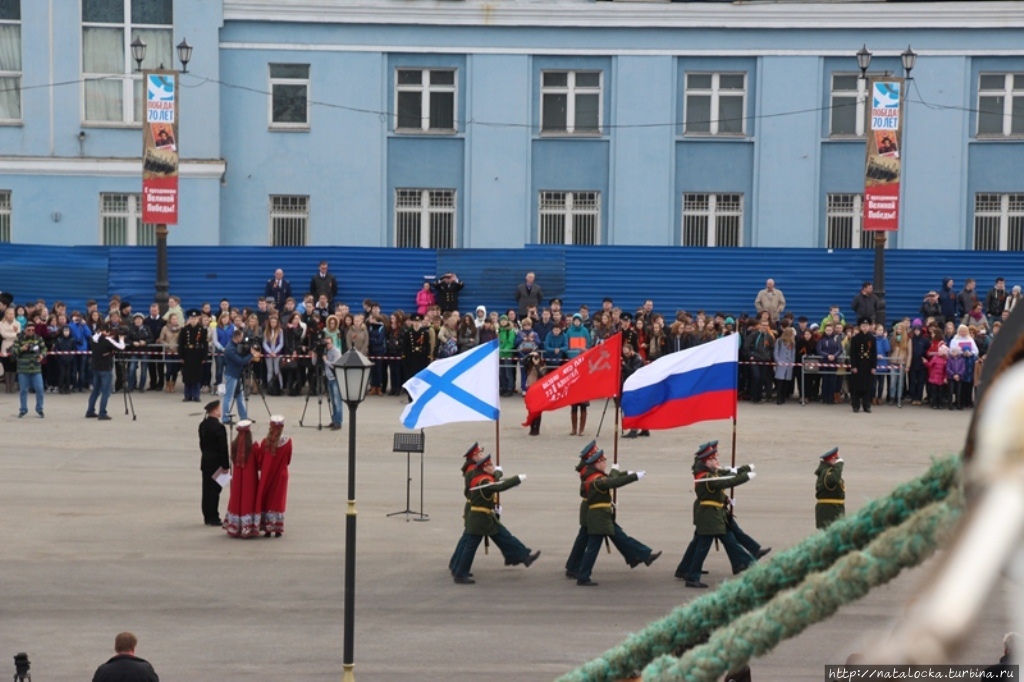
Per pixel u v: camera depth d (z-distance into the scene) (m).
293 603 18.45
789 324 36.44
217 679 15.26
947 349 35.47
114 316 36.25
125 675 12.30
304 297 40.66
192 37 43.97
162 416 32.62
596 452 20.11
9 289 39.78
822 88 44.88
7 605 18.06
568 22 44.81
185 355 34.59
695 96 45.28
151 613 17.88
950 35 44.44
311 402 35.44
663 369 21.48
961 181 44.75
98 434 30.23
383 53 44.81
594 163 45.31
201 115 44.03
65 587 18.98
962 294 39.66
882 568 1.85
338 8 44.47
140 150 44.25
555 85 45.28
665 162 45.22
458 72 45.12
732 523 20.39
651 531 22.88
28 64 43.62
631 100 45.09
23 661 13.06
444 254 41.38
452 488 26.00
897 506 1.92
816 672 15.20
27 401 33.06
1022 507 1.43
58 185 43.94
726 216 45.47
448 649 16.48
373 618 17.84
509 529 22.92
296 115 44.94
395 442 23.44
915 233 44.94
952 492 1.69
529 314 37.09
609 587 19.62
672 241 45.34
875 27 44.53
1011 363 1.57
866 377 34.88
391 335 37.03
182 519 23.20
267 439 22.00
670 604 18.64
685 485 26.67
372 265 41.22
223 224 44.72
